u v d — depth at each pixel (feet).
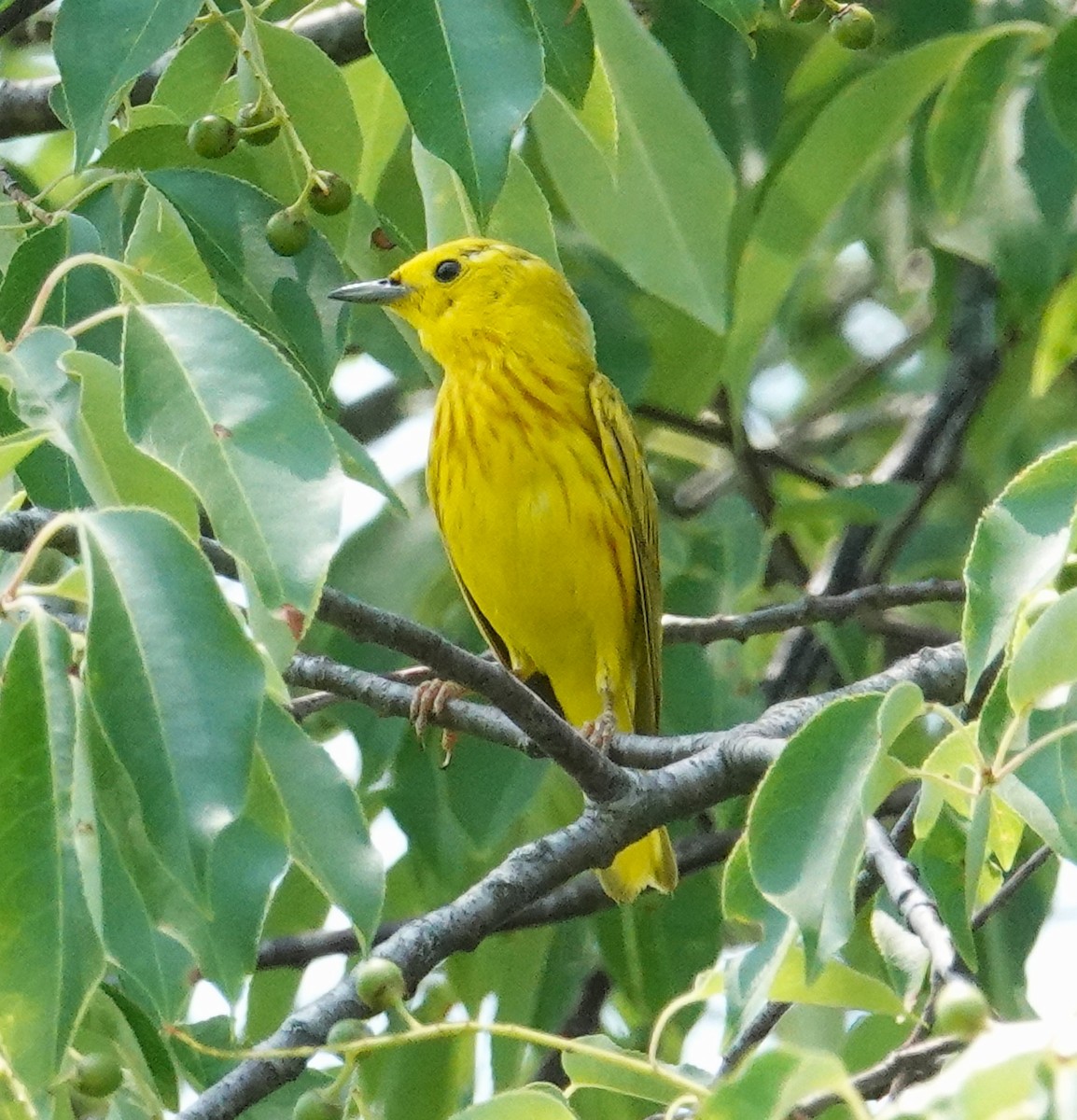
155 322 22.44
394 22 25.36
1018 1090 16.49
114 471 24.27
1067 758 22.21
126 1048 27.55
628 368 45.03
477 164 25.12
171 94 33.88
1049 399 54.65
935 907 26.00
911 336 61.41
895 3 42.91
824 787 21.77
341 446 28.04
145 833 20.44
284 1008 42.88
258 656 19.88
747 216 42.34
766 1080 18.03
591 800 33.81
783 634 53.52
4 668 21.07
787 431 62.13
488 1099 21.17
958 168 37.73
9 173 39.14
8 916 20.80
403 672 40.88
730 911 23.12
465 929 33.14
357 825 24.11
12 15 39.19
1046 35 37.01
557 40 27.27
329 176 31.73
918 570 52.75
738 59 43.57
